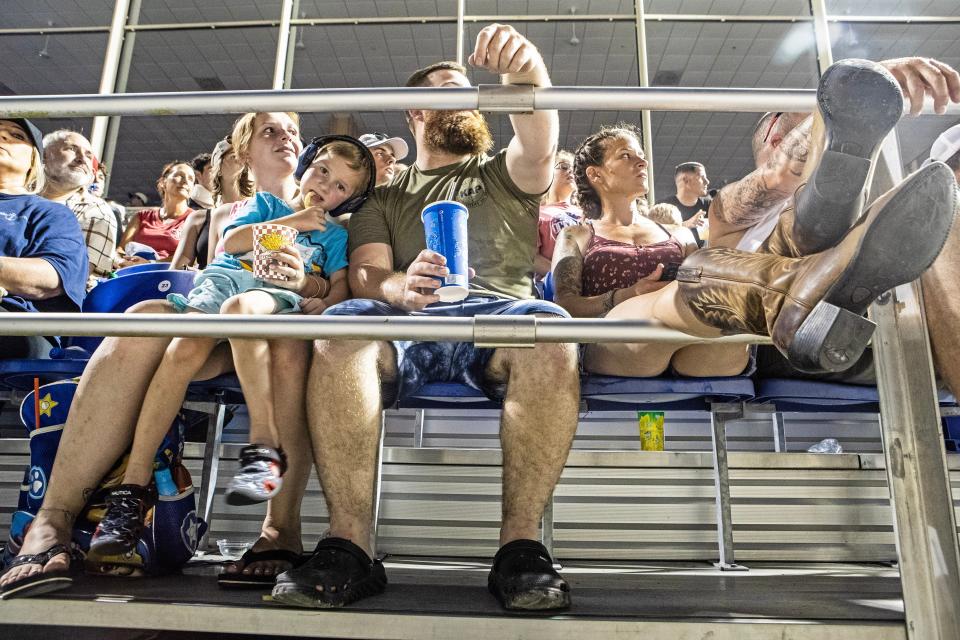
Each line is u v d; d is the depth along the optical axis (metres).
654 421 2.08
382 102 0.91
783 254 0.94
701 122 6.45
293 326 0.89
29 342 1.53
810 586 1.29
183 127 6.78
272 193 1.82
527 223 1.49
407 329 0.88
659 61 5.21
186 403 1.70
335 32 5.00
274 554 1.16
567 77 5.40
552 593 0.94
